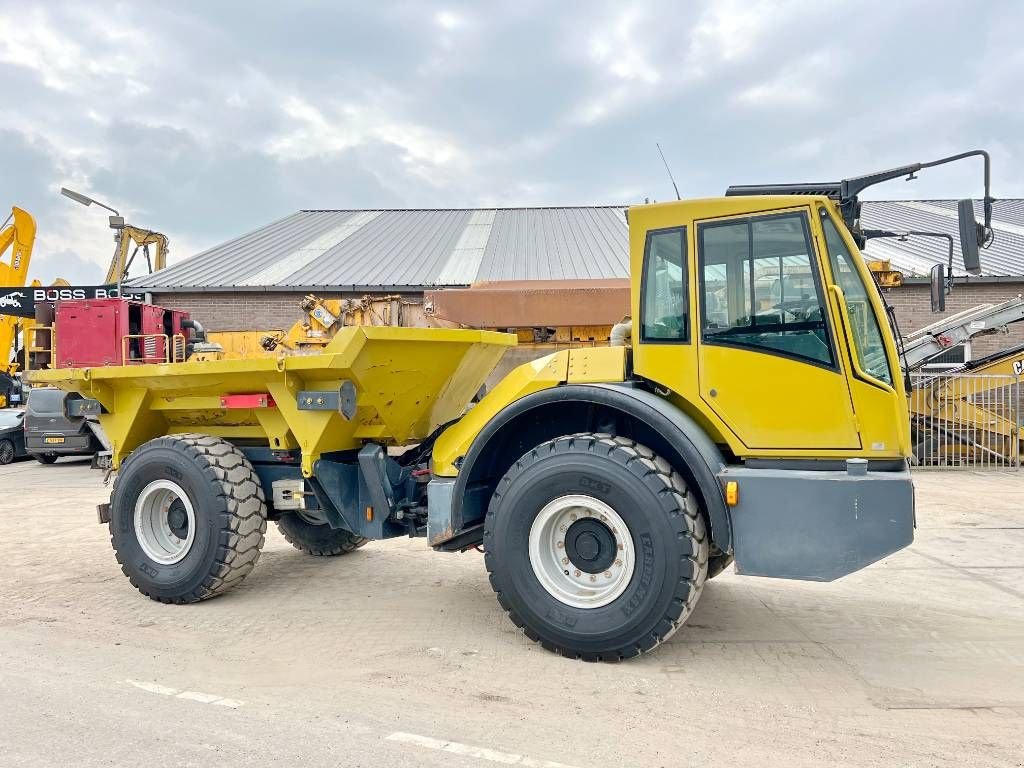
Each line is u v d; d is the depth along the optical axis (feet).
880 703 11.87
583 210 85.51
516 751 10.23
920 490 33.94
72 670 13.25
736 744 10.46
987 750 10.29
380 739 10.59
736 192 14.92
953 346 41.42
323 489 17.34
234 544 16.90
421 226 77.66
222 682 12.71
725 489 13.02
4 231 74.95
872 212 71.92
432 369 17.39
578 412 15.33
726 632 15.30
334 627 15.69
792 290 13.30
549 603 13.85
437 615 16.51
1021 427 43.04
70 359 25.36
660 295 14.19
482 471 15.34
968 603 17.33
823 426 13.03
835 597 17.78
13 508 32.27
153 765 9.85
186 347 27.17
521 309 39.78
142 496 17.67
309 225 80.48
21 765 9.85
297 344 37.99
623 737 10.66
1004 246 59.36
